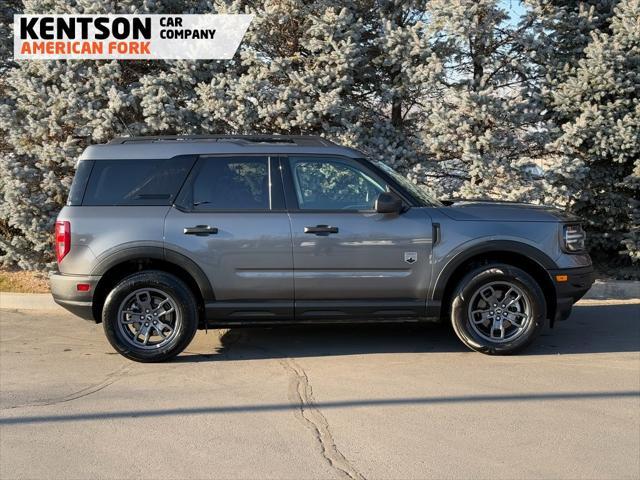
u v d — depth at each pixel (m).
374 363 6.09
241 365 6.08
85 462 4.03
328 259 6.08
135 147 6.31
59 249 6.11
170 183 6.20
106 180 6.21
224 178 6.22
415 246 6.09
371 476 3.81
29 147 9.66
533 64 9.84
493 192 9.29
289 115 9.34
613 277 9.98
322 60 9.54
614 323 7.62
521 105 9.26
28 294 8.86
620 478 3.78
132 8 9.22
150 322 6.16
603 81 9.07
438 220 6.13
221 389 5.39
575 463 3.96
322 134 9.70
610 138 8.97
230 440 4.34
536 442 4.27
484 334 6.25
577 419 4.66
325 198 6.21
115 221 6.06
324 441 4.30
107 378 5.72
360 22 9.45
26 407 4.99
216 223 6.07
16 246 10.02
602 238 10.16
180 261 6.04
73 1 9.45
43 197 9.56
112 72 9.30
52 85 9.49
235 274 6.08
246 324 6.25
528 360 6.12
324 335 7.18
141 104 9.14
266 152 6.27
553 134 9.55
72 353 6.54
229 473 3.87
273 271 6.08
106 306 6.05
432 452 4.12
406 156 9.69
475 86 9.62
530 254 6.12
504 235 6.11
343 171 6.27
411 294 6.16
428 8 9.27
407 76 9.51
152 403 5.06
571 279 6.17
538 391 5.24
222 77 9.48
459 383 5.46
